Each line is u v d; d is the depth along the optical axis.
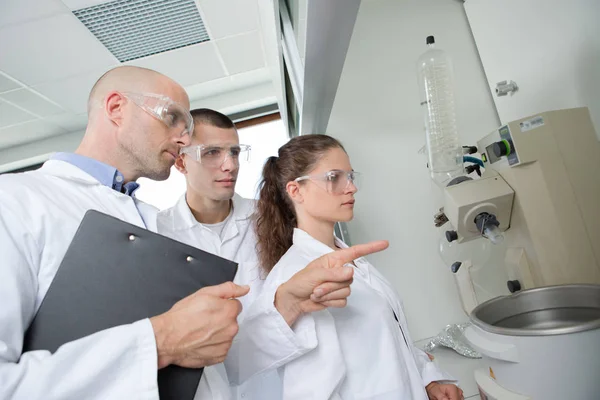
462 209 1.28
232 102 3.87
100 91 0.94
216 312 0.61
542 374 0.88
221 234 1.63
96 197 0.86
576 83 1.54
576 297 1.12
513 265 1.37
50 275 0.69
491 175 1.37
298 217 1.09
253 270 1.42
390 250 1.99
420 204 2.01
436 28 2.11
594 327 0.83
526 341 0.89
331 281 0.70
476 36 2.06
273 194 1.20
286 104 2.26
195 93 3.74
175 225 1.53
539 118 1.28
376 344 0.86
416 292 1.97
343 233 1.97
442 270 1.98
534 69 1.73
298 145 1.09
